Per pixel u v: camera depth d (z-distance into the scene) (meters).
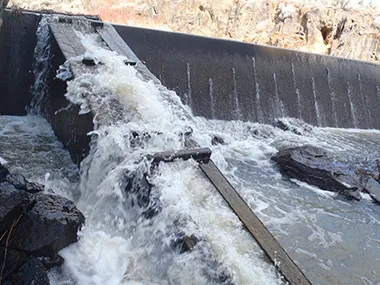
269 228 7.38
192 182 6.14
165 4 16.97
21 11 10.61
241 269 4.75
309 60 15.52
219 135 11.79
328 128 15.60
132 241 5.66
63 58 8.77
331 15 20.67
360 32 20.81
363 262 6.88
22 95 10.77
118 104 7.48
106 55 9.09
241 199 6.00
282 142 12.34
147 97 7.91
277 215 7.88
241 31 18.64
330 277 6.36
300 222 7.78
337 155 11.99
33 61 10.79
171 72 12.80
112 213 6.07
